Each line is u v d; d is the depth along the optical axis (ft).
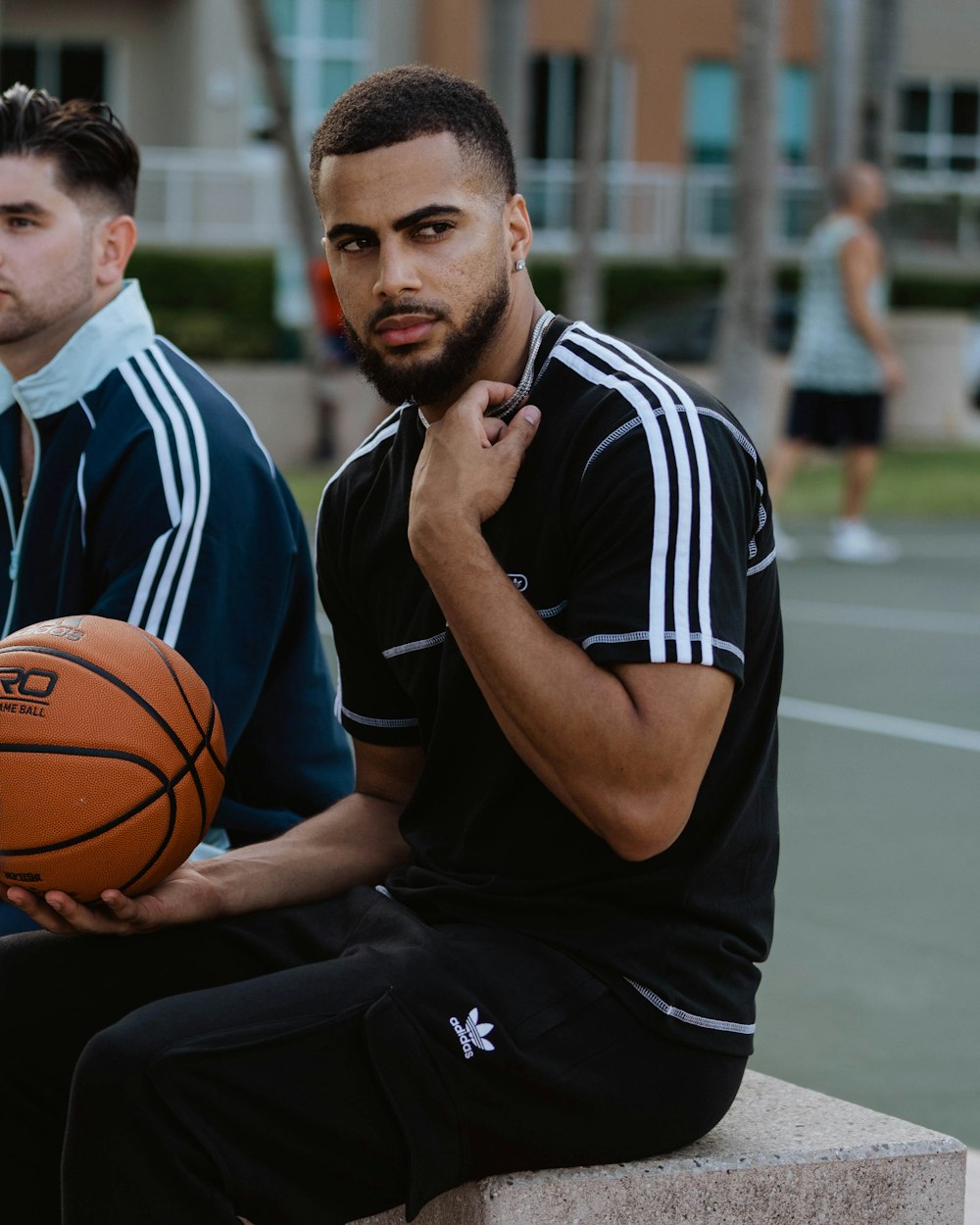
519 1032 7.60
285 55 88.48
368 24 89.04
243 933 8.61
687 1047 7.88
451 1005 7.55
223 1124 7.13
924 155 102.68
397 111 7.80
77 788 8.11
